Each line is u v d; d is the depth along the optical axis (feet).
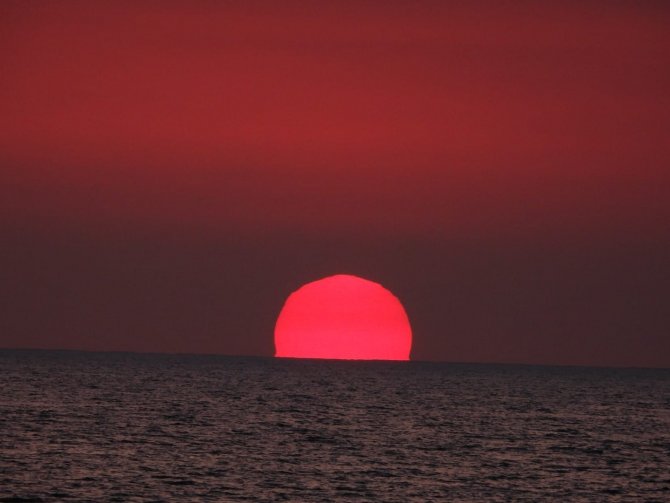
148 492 647.97
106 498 626.64
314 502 638.94
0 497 618.85
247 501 634.02
